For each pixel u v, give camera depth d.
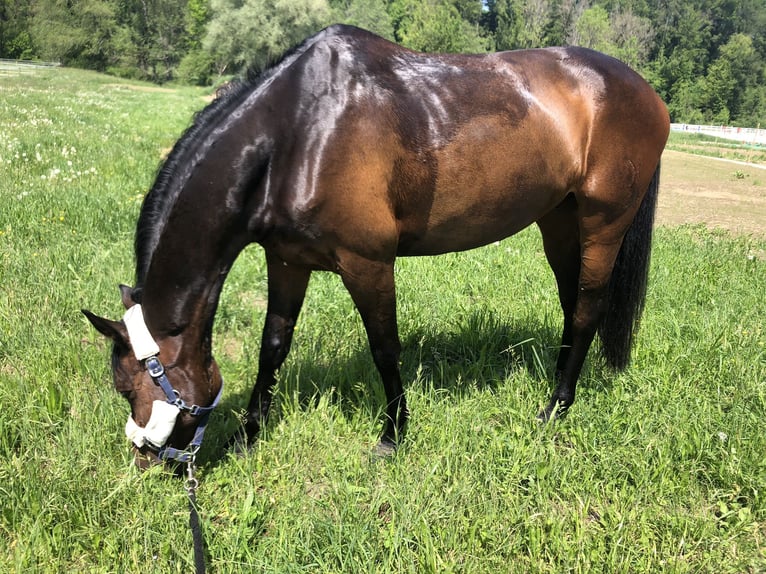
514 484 2.67
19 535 2.21
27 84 23.81
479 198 2.78
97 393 3.01
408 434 2.90
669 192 12.39
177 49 59.31
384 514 2.51
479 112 2.71
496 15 79.25
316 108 2.44
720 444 2.91
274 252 2.68
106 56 56.59
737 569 2.29
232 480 2.62
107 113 16.92
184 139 2.41
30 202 5.81
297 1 41.19
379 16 59.94
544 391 3.47
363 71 2.53
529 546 2.33
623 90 3.08
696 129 42.66
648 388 3.41
